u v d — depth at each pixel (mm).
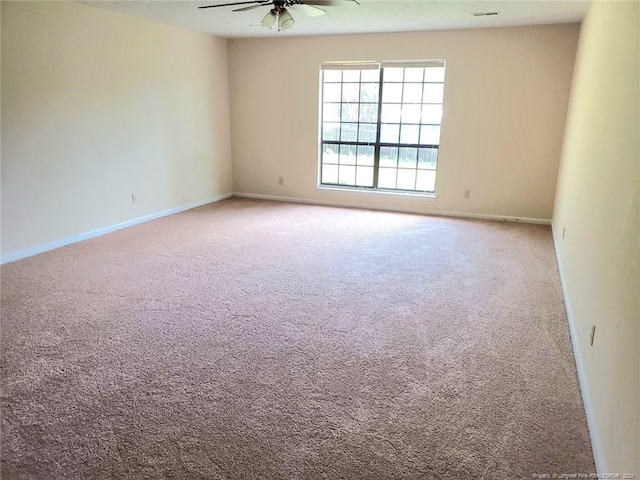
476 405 2283
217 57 6645
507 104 5734
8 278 3828
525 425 2141
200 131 6504
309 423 2146
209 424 2131
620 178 2082
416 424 2145
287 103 6719
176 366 2592
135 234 5195
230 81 6945
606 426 1812
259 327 3061
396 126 6383
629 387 1549
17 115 4137
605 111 2717
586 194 3100
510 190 5969
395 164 6520
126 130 5312
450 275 4055
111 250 4605
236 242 4949
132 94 5316
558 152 5660
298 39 6430
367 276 4012
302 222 5840
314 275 4016
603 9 3252
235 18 5223
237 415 2193
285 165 6973
